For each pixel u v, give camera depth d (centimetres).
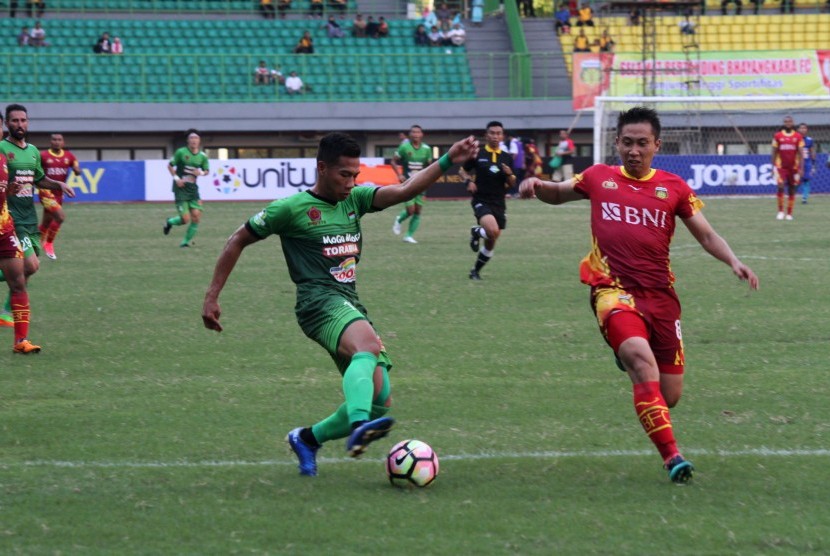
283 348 1712
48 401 1345
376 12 7944
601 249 1041
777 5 7975
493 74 7375
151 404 1326
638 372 987
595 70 6825
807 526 865
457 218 4925
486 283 2516
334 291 1018
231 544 826
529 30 7688
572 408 1300
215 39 7325
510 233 4000
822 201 5809
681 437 1159
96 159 6912
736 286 2419
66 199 6072
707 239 1046
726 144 7062
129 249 3453
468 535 844
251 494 959
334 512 903
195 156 3519
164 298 2292
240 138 7038
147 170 6147
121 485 986
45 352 1686
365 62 7238
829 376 1473
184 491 968
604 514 896
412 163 4016
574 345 1723
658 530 855
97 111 6669
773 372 1502
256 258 3181
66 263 3020
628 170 1058
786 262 2900
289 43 7425
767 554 803
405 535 844
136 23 7300
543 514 897
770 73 6925
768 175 6362
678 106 6881
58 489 973
